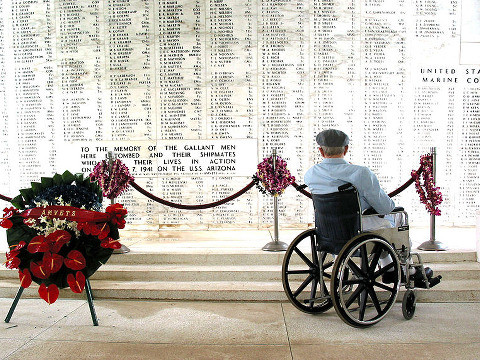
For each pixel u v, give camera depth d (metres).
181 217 6.52
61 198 3.51
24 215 3.45
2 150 6.63
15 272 4.63
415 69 6.32
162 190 6.49
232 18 6.30
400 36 6.29
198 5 6.32
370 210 3.68
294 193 6.46
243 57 6.34
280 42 6.32
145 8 6.36
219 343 3.24
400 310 3.88
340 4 6.27
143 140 6.47
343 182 3.49
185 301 4.22
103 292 4.30
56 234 3.36
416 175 5.01
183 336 3.37
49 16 6.46
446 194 6.45
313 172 3.70
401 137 6.40
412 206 6.45
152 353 3.07
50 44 6.48
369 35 6.29
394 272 3.56
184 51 6.36
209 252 4.93
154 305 4.11
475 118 6.38
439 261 4.78
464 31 6.29
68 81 6.49
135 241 5.70
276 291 4.19
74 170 6.56
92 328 3.53
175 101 6.41
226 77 6.36
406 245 3.69
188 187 6.48
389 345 3.17
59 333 3.43
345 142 3.63
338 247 3.52
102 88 6.46
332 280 3.24
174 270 4.59
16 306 4.06
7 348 3.16
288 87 6.35
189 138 6.44
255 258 4.84
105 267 4.76
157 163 6.47
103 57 6.43
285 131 6.39
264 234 6.09
